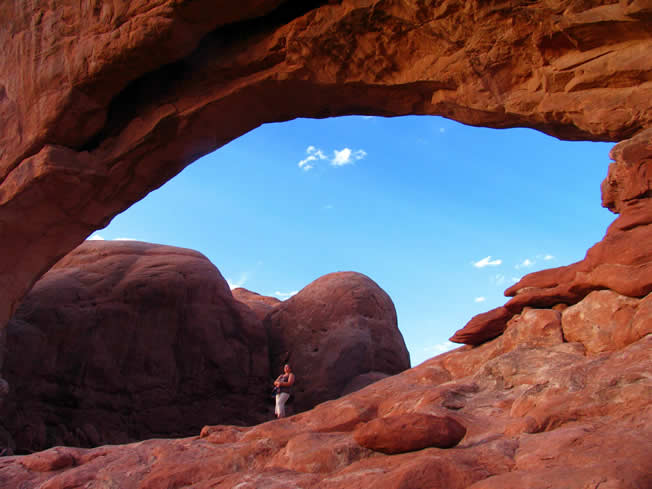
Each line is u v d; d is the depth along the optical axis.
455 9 10.30
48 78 12.98
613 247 6.19
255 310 25.72
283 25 12.27
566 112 10.03
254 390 21.42
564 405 4.57
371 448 4.93
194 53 13.00
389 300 25.14
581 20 9.20
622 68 9.16
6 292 14.82
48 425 17.28
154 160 14.37
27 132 13.59
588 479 3.12
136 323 19.39
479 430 5.07
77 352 18.31
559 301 6.98
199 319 20.64
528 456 3.85
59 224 14.75
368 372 21.75
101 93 12.75
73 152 13.62
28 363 17.42
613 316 5.93
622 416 4.12
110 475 6.19
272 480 4.93
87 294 19.34
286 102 13.35
